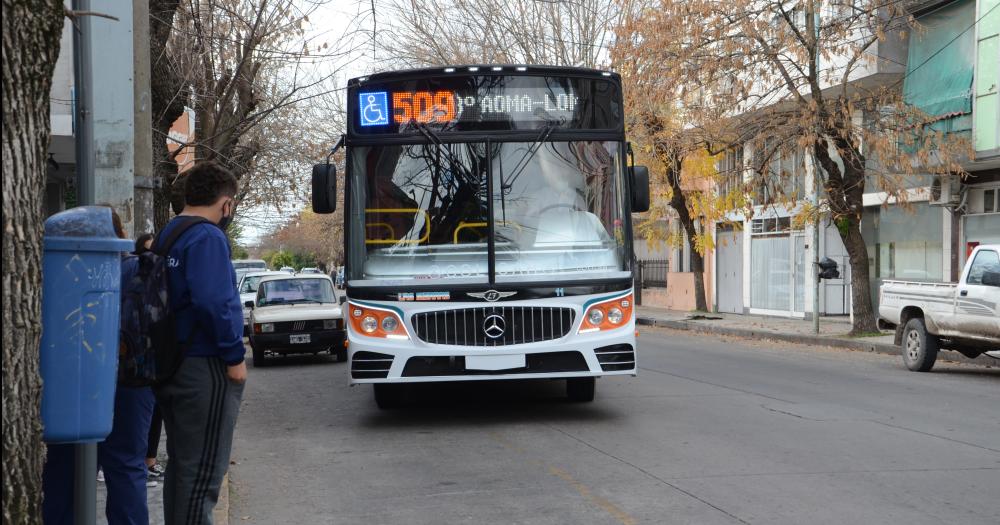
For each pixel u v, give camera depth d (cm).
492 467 793
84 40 486
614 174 1008
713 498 666
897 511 623
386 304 962
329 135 3011
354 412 1155
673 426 973
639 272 4331
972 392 1276
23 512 284
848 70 2141
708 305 3691
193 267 467
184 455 475
